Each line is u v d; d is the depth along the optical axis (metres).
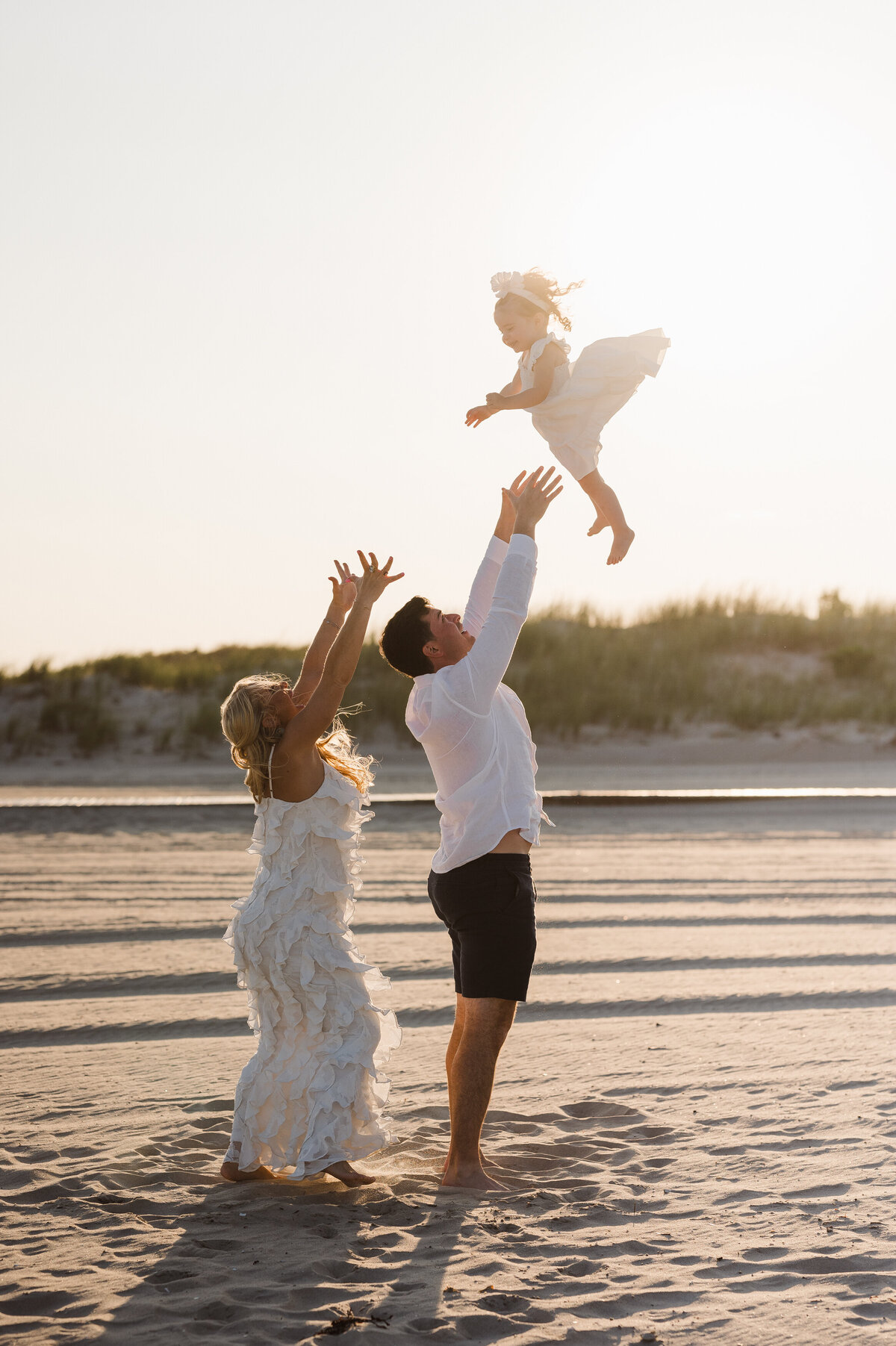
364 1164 4.34
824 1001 6.54
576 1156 4.34
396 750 25.59
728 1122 4.61
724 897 9.81
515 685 28.98
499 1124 4.67
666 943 8.02
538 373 4.71
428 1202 3.88
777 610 36.06
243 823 14.70
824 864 11.60
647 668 30.70
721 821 15.16
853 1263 3.32
